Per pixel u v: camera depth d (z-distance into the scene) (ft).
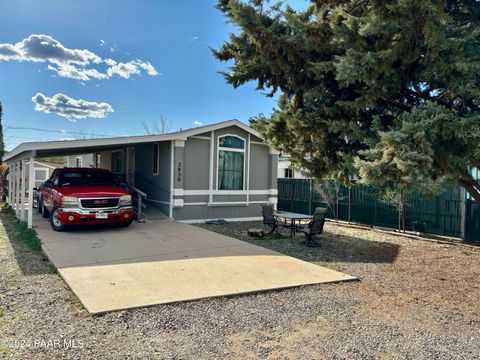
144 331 11.89
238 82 19.13
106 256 21.83
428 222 36.50
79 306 13.98
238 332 12.07
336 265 22.61
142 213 39.17
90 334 11.55
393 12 13.17
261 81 18.90
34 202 49.62
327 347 11.12
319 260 23.95
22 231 30.63
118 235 29.07
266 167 45.60
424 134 13.04
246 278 18.28
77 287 15.84
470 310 15.11
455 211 34.27
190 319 13.05
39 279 17.56
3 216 42.01
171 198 38.29
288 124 17.04
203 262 21.25
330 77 16.84
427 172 13.23
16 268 19.51
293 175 62.59
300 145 19.36
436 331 12.73
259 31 15.90
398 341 11.75
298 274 19.42
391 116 17.01
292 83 17.44
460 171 15.05
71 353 10.23
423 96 16.40
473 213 32.50
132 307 13.74
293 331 12.28
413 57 14.58
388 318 13.83
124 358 10.02
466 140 13.58
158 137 36.45
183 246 25.58
